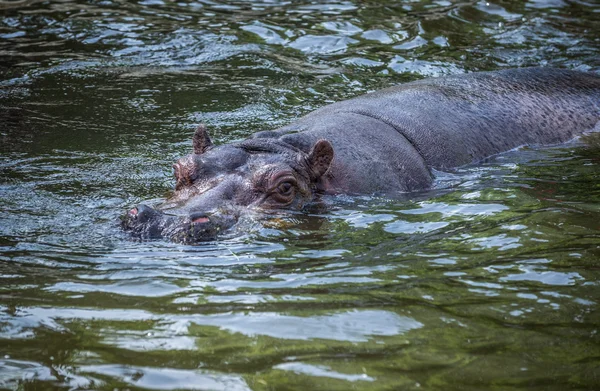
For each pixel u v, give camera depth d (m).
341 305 8.84
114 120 17.73
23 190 13.35
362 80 20.70
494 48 23.22
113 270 10.01
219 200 11.85
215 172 12.45
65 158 15.23
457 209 12.58
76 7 26.77
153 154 15.55
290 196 12.41
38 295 9.23
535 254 10.45
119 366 7.54
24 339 8.12
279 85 20.33
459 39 23.94
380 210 12.58
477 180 14.30
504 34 24.38
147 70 21.50
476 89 17.36
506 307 8.80
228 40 23.83
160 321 8.51
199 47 23.30
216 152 12.81
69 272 9.93
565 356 7.66
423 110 15.74
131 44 23.50
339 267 10.09
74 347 7.95
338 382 7.17
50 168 14.62
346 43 23.61
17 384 7.22
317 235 11.41
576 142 17.00
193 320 8.51
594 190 13.49
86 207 12.54
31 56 22.38
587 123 17.66
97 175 14.27
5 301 9.05
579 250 10.55
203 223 11.09
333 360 7.59
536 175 14.56
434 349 7.81
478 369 7.40
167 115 18.08
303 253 10.65
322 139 12.87
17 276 9.80
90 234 11.25
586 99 18.30
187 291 9.33
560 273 9.77
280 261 10.34
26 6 26.70
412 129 15.06
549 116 17.28
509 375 7.30
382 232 11.55
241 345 7.93
